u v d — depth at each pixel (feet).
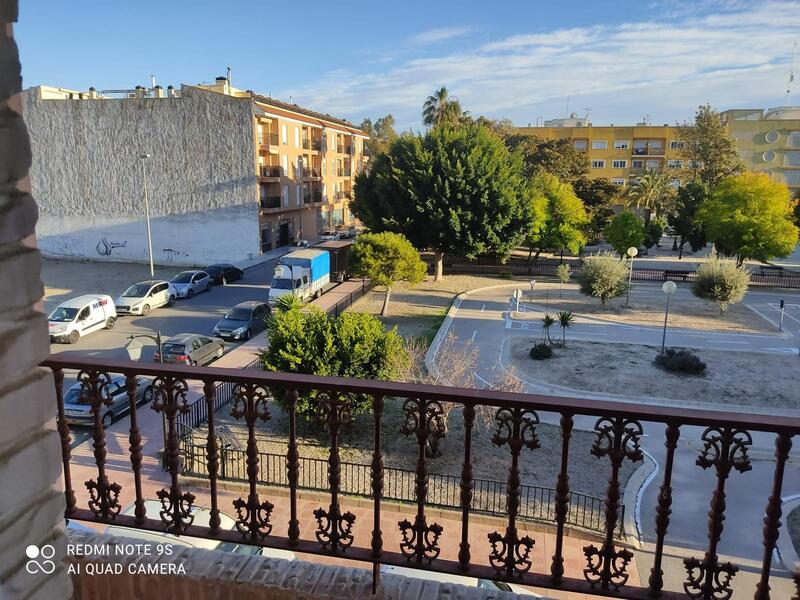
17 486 5.34
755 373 61.16
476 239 110.52
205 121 122.52
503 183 108.78
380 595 8.92
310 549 9.30
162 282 90.12
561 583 8.55
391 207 111.55
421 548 8.95
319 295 100.07
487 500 33.12
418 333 76.79
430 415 8.48
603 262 93.97
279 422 45.91
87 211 129.29
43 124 127.13
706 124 191.11
